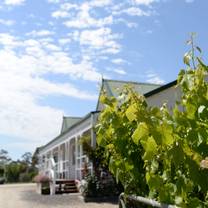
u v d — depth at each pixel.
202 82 2.33
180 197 2.24
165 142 2.14
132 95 3.04
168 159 2.23
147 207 2.97
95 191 16.84
